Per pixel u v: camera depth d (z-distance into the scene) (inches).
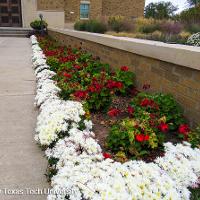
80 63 255.1
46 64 279.4
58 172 89.7
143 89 182.4
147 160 109.7
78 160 93.0
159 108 136.3
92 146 102.7
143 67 180.9
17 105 174.7
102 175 82.4
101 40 263.4
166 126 117.2
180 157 95.5
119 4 934.4
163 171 88.2
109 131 132.0
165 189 79.1
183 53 131.1
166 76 152.6
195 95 127.0
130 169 87.7
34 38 637.9
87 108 145.2
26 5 840.3
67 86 174.7
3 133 134.3
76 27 545.3
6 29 762.2
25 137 130.7
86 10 898.7
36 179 98.8
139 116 129.7
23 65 316.2
